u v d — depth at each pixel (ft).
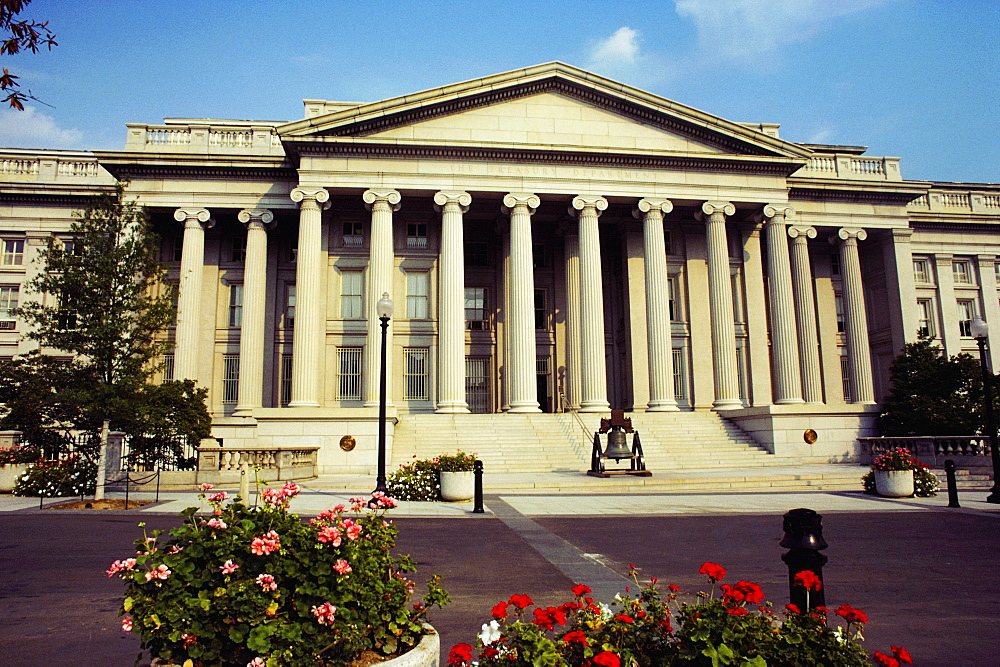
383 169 115.24
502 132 119.75
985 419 93.25
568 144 120.47
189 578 15.44
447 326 112.37
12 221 131.85
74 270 75.41
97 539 43.86
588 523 51.52
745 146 124.36
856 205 136.15
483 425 106.01
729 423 114.21
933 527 51.21
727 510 59.21
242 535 16.28
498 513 57.00
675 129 124.06
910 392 105.81
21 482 70.90
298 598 15.69
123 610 15.43
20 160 134.00
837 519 55.21
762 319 130.31
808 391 126.31
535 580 32.53
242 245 128.98
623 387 133.90
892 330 136.36
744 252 132.36
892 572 35.96
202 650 14.71
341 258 125.90
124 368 74.28
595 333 114.83
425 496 67.41
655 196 120.88
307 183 113.39
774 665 13.96
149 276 79.66
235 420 100.73
